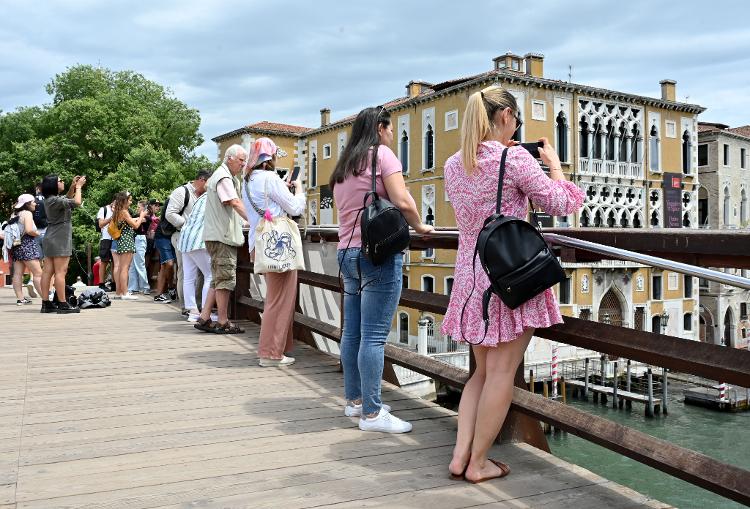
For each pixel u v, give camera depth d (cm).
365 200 367
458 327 304
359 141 389
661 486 1984
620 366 3769
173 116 4556
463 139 304
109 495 295
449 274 3791
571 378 3581
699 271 249
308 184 5119
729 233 242
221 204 692
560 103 3803
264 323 575
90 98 4047
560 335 323
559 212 293
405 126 4075
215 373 549
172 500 290
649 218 4250
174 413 431
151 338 714
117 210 1122
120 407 445
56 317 889
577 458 2269
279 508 282
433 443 373
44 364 580
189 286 859
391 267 381
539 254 273
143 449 360
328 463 339
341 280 534
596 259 311
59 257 935
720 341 4731
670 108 4359
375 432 393
